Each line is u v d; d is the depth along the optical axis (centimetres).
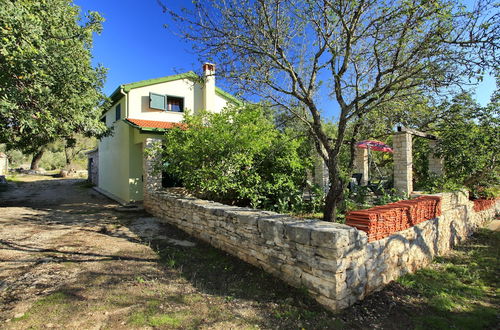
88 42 820
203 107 1205
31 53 514
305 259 317
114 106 1244
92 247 497
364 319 278
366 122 689
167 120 1129
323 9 504
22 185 1817
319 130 571
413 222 440
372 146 1032
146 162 895
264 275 372
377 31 471
